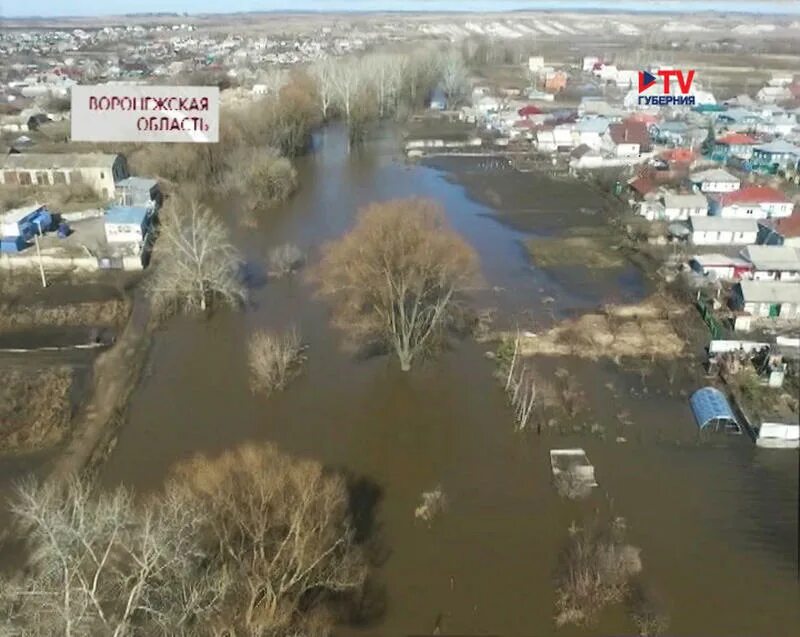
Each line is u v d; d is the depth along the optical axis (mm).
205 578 28109
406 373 48531
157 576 27250
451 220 78625
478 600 30953
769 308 53250
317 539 29500
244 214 79312
